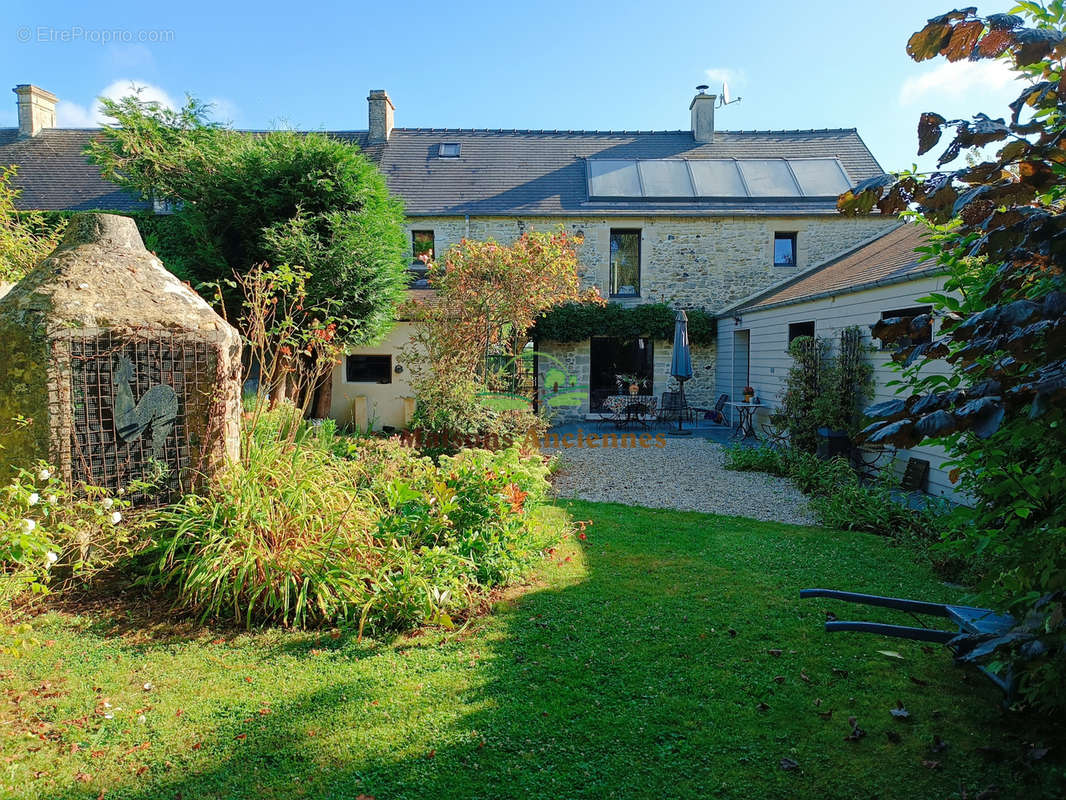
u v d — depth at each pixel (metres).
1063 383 1.39
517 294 8.77
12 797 2.00
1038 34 1.56
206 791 2.06
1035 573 1.99
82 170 14.46
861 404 8.04
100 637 3.12
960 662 2.20
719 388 14.37
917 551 4.69
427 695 2.65
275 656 2.99
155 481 3.94
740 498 6.78
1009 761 2.18
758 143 16.47
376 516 4.05
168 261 9.45
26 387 3.63
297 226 8.58
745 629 3.34
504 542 4.16
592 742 2.33
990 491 2.10
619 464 8.88
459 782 2.11
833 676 2.82
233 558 3.42
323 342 5.64
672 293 14.31
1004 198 1.73
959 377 2.21
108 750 2.25
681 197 14.41
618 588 3.97
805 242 14.17
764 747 2.30
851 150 16.14
